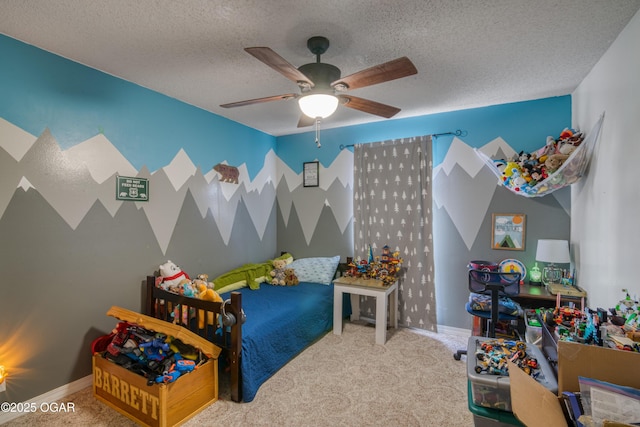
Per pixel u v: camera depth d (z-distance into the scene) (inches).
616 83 77.7
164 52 85.0
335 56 86.0
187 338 79.7
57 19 70.1
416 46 81.4
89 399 88.0
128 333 86.4
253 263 158.9
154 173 112.0
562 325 70.4
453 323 136.3
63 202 88.7
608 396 44.4
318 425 77.9
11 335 79.7
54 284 87.1
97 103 95.5
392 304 140.3
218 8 65.9
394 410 83.6
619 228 76.4
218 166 138.0
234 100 121.6
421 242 138.4
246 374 87.7
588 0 63.6
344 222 159.6
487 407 54.4
